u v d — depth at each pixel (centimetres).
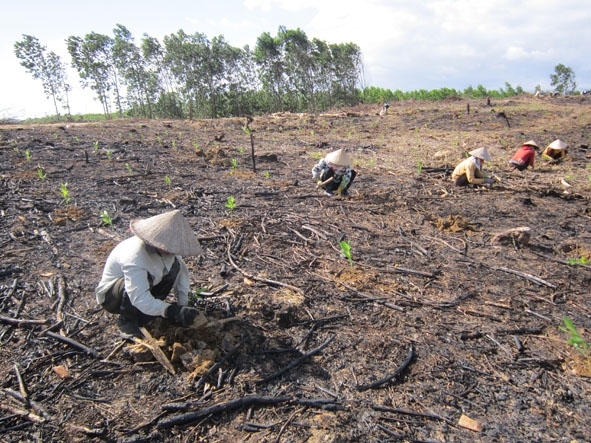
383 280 402
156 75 4031
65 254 412
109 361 275
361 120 1991
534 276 422
